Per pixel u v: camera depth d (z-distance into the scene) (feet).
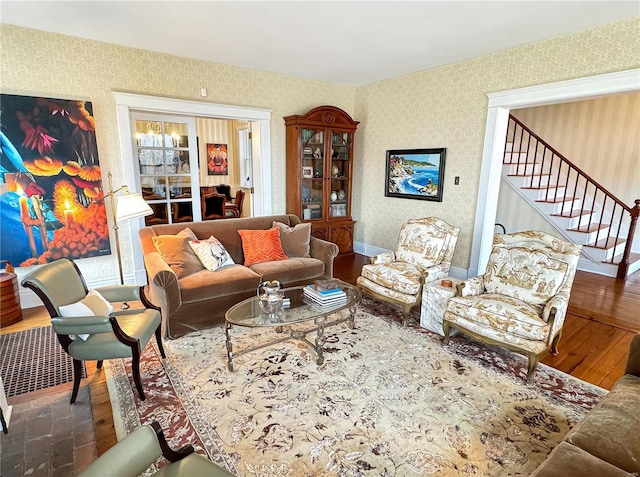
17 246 11.03
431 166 15.05
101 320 6.62
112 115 12.25
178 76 13.33
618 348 9.41
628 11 9.09
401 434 6.22
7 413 6.44
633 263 16.11
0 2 8.76
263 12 9.29
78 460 5.65
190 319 9.84
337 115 16.71
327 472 5.45
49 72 11.02
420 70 14.96
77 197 11.77
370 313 11.48
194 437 6.14
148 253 10.73
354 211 19.53
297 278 11.98
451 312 9.12
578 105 18.58
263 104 15.65
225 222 12.87
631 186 17.40
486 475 5.41
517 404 7.04
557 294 8.35
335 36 11.02
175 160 14.48
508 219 19.71
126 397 7.20
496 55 12.43
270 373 8.04
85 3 8.84
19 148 10.68
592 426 4.59
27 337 9.67
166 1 8.70
